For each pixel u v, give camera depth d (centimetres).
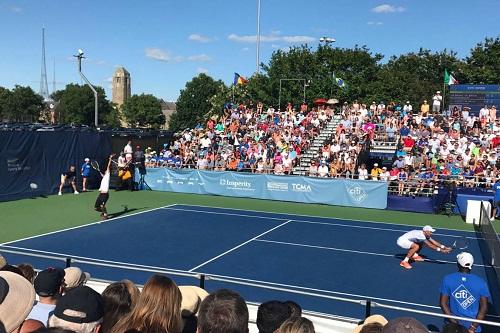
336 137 3142
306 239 1698
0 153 2308
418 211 2327
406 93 6319
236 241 1641
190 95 11331
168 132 3919
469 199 2252
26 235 1662
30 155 2467
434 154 2744
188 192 2786
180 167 3097
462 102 3594
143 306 401
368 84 5644
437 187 2375
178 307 412
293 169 2906
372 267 1357
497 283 1236
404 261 1367
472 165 2572
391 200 2381
